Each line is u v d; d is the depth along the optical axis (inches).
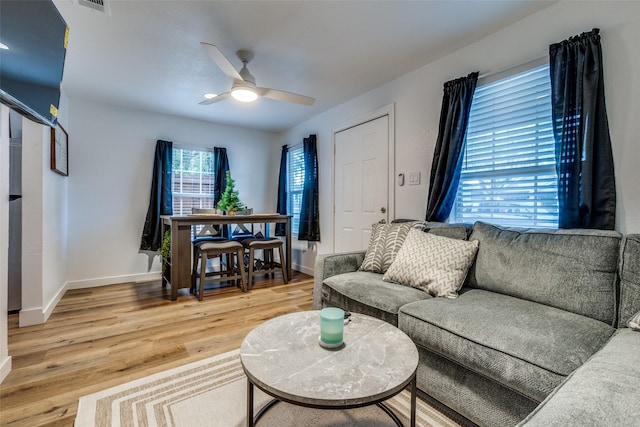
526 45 83.5
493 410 49.5
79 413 57.7
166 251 149.0
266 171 209.8
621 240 57.9
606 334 50.4
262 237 165.9
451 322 55.8
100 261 153.8
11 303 109.8
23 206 100.3
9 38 47.2
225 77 121.2
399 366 42.5
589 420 25.1
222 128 191.6
